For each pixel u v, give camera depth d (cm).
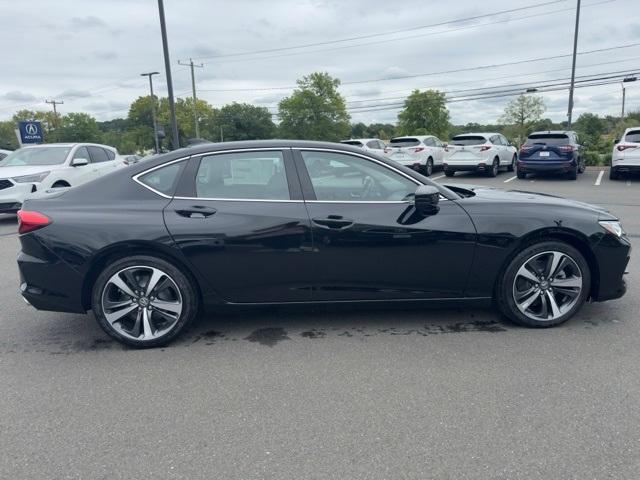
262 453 261
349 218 387
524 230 396
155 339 391
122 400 316
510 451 257
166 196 388
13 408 309
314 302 402
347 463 251
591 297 423
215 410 302
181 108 10462
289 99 7144
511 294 408
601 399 304
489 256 399
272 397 316
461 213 397
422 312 457
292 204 388
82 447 269
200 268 385
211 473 246
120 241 375
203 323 443
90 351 393
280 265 390
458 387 322
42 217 380
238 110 9475
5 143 10369
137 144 10300
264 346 393
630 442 262
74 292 384
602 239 404
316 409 301
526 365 349
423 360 361
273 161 396
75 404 313
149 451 264
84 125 9319
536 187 1511
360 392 319
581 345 380
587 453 254
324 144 404
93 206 386
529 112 5169
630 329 409
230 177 394
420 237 391
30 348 400
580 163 1914
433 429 277
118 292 392
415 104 5566
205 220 382
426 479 238
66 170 1070
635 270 576
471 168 1889
